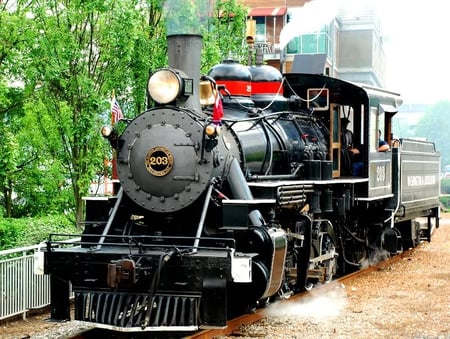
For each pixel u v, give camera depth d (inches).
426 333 446.0
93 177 698.8
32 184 759.7
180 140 440.1
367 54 1865.2
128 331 431.8
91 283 423.8
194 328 401.4
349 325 465.4
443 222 1373.0
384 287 623.2
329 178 579.8
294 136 570.9
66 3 687.7
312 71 853.2
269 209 472.1
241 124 509.4
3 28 650.8
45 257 430.0
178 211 444.5
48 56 660.7
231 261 398.3
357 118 697.0
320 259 563.5
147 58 717.3
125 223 470.9
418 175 854.5
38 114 692.7
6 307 486.3
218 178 446.9
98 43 707.4
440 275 699.4
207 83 476.7
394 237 754.8
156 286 406.0
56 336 438.3
